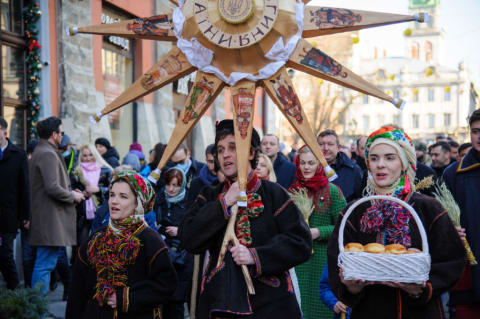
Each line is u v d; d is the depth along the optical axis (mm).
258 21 2957
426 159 7438
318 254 4301
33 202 5758
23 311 4562
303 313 4281
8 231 5602
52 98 8547
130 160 8133
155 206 5055
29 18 8281
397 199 2621
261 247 2760
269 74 2949
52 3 8555
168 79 3078
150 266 3270
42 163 5707
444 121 72062
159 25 3125
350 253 2525
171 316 4781
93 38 9875
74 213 5984
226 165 2957
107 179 6906
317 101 36969
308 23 3018
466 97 71938
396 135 2820
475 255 3992
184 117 3012
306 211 4277
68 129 8477
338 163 5949
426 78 72625
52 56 8555
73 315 3367
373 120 73625
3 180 5555
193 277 4383
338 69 2963
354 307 2748
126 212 3326
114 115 11039
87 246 3367
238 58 2977
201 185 5055
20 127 8281
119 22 3143
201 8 3008
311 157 4453
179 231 2967
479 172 4156
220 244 2881
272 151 6309
